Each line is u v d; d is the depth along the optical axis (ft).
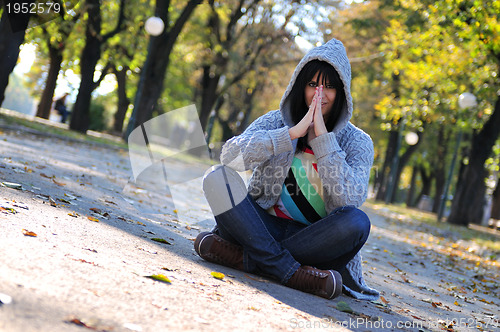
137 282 8.68
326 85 11.53
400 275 20.21
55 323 6.16
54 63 89.10
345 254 11.60
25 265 7.94
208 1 86.17
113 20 85.56
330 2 91.09
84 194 19.26
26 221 11.30
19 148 32.58
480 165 76.23
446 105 78.84
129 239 12.72
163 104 127.85
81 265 8.78
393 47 70.18
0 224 10.27
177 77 119.85
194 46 98.27
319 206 11.77
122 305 7.35
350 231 11.18
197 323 7.33
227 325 7.57
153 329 6.70
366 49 92.58
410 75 70.38
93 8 71.72
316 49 11.51
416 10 64.54
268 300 9.80
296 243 11.50
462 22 52.11
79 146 50.57
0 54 41.14
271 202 11.88
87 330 6.21
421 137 117.39
